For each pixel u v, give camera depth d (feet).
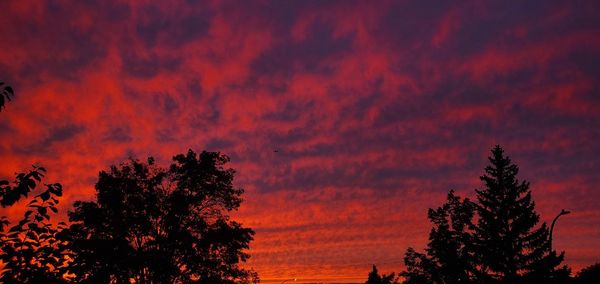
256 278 112.47
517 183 179.52
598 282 150.51
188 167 110.32
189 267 104.37
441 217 169.07
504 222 172.96
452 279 164.35
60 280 21.03
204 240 105.60
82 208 97.91
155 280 97.66
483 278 168.35
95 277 22.45
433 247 166.61
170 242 100.94
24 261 20.22
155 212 103.86
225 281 107.34
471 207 172.55
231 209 117.50
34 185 20.08
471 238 170.40
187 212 108.17
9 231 20.24
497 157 182.09
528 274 167.63
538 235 172.35
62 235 21.33
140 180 112.57
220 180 114.42
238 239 110.11
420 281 167.22
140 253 90.38
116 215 99.40
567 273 164.14
